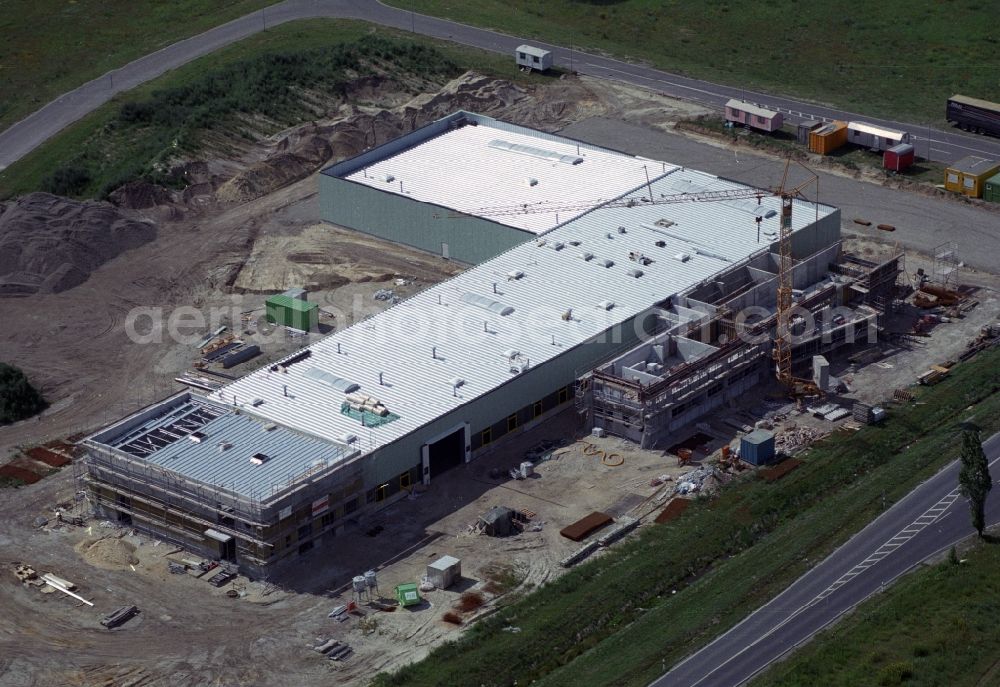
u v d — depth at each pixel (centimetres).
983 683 10475
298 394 13812
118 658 11269
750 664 10775
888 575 11788
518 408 14162
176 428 13375
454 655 11119
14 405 14812
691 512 12912
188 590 12075
